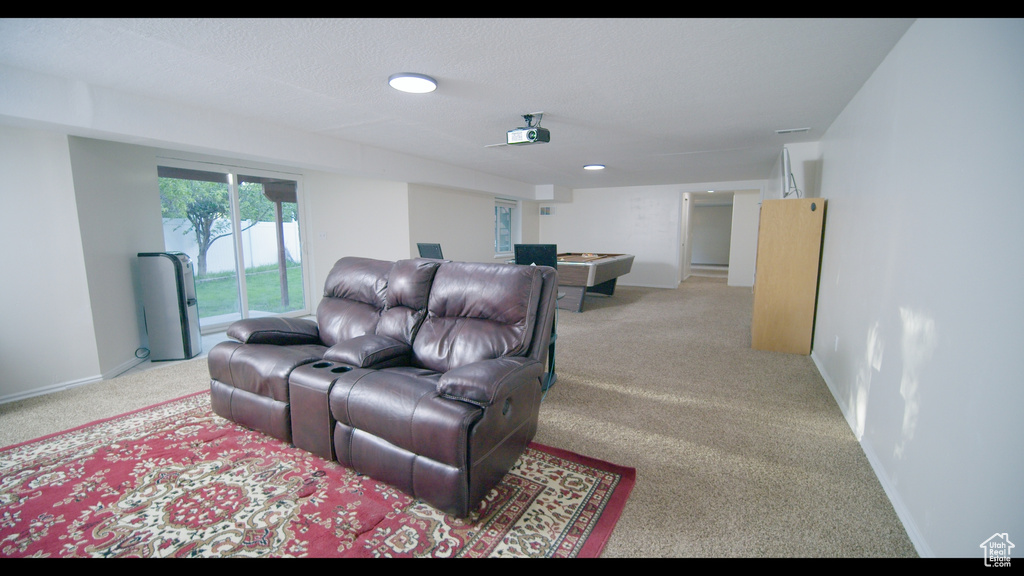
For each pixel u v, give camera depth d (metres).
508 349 2.15
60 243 2.89
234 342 2.45
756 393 2.91
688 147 4.48
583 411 2.63
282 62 2.26
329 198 5.84
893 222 1.91
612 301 6.73
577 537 1.56
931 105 1.59
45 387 2.88
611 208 8.76
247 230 5.11
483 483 1.69
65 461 2.05
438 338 2.35
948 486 1.33
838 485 1.87
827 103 2.92
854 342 2.44
